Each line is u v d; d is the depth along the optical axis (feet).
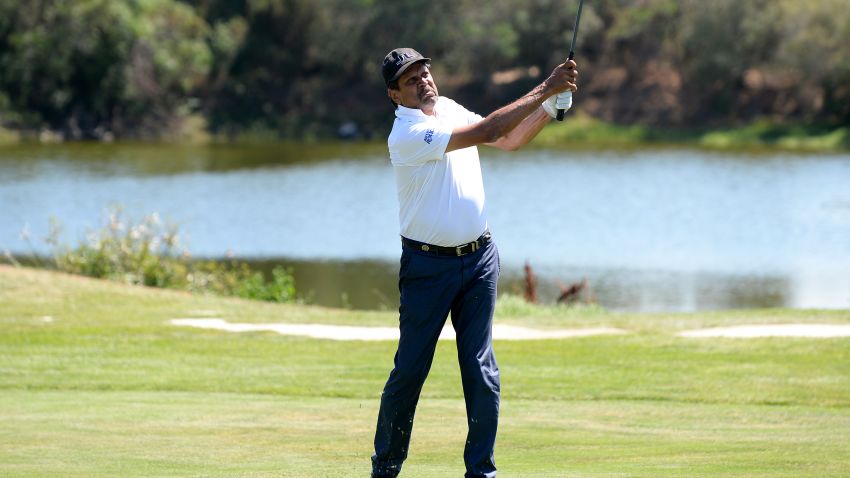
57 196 455.63
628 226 393.09
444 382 123.44
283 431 94.89
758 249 345.51
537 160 632.79
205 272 261.85
